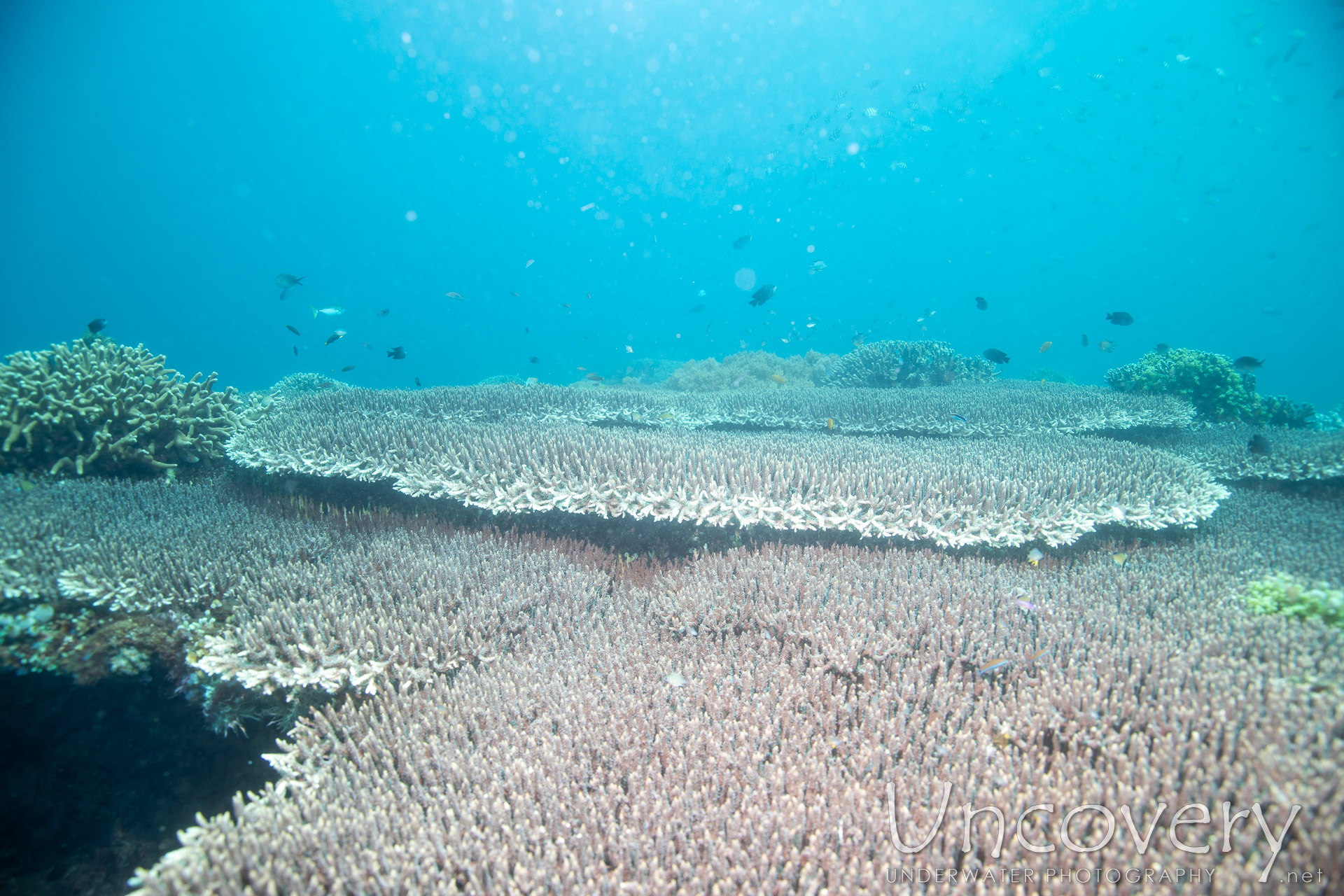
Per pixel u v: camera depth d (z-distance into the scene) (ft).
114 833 2.70
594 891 1.54
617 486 4.00
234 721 2.71
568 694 2.38
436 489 4.19
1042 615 2.77
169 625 2.93
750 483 4.03
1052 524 3.73
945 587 3.08
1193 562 3.53
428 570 3.27
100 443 4.54
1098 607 2.86
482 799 1.86
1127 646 2.43
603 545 4.04
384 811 1.87
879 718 2.17
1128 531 4.15
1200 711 1.96
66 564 3.06
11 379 4.50
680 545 3.97
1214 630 2.51
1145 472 4.53
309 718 2.59
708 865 1.59
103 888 2.64
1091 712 2.03
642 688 2.43
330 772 2.13
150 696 2.81
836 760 2.01
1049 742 2.07
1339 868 1.34
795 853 1.61
